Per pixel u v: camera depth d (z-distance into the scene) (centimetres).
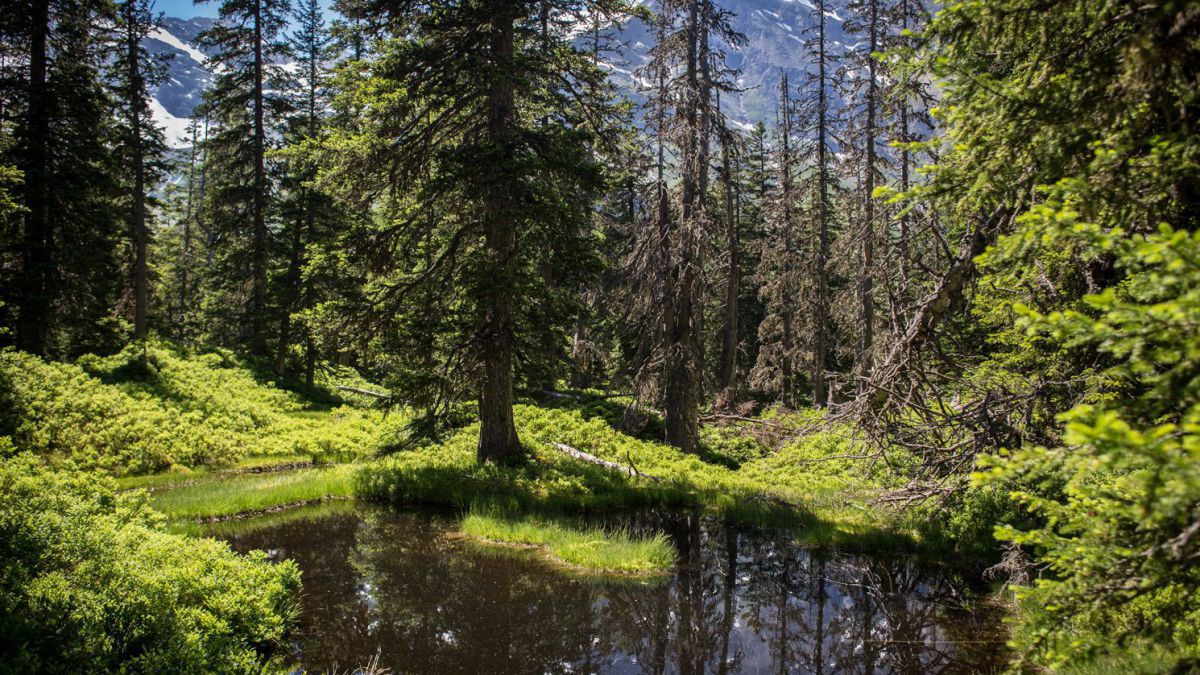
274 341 3047
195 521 1266
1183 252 254
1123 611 482
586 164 1554
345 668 722
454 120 1723
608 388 2866
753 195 3794
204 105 3127
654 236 2114
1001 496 1075
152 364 2373
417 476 1595
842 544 1270
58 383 1803
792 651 815
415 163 1630
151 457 1641
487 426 1727
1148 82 360
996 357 804
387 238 1636
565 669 751
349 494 1534
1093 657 350
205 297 4153
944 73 455
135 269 2986
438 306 1677
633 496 1594
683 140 2030
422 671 729
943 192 498
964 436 773
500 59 1557
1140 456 247
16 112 2153
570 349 2641
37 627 550
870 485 1254
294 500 1452
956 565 1113
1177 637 518
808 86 2562
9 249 2080
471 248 1738
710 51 2138
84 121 2209
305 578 985
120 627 606
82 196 2177
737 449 2270
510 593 970
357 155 1556
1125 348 276
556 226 1558
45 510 732
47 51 2267
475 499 1441
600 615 909
